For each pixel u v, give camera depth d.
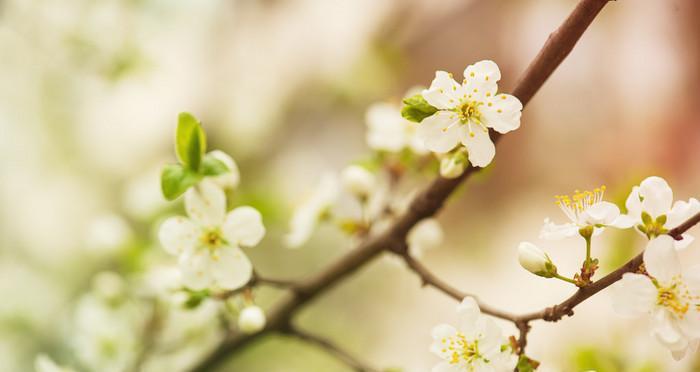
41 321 0.85
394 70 1.17
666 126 1.19
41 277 0.90
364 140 1.16
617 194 0.60
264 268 0.98
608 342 0.64
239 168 1.09
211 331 0.65
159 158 1.06
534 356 0.63
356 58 1.15
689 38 1.17
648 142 1.20
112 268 0.92
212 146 1.10
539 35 1.19
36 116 0.97
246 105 1.12
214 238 0.55
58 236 0.96
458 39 1.20
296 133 1.15
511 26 1.19
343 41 1.17
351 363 0.59
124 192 1.01
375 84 1.16
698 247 0.98
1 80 0.92
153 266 0.66
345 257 0.58
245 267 0.55
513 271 1.17
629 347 0.63
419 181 0.64
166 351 0.65
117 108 1.03
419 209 0.56
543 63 0.52
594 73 1.22
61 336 0.83
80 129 1.01
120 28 0.89
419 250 0.62
